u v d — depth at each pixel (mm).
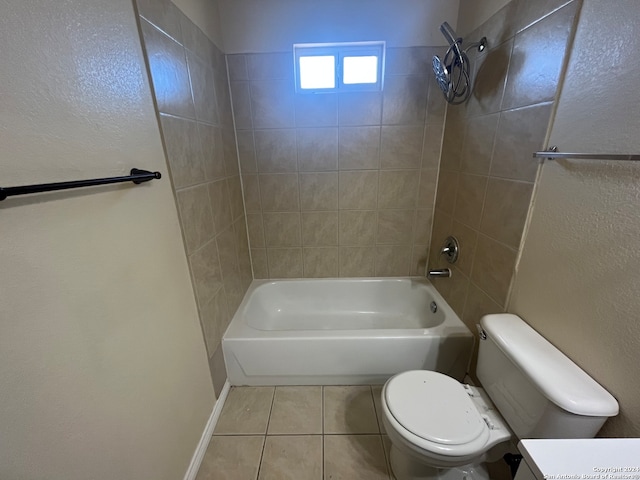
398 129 1737
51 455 531
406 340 1439
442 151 1751
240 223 1828
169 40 986
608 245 695
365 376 1528
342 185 1869
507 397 912
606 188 697
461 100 1394
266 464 1177
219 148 1472
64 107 576
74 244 596
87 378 617
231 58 1608
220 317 1433
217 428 1333
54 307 547
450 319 1541
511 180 1072
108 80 701
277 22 1545
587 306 754
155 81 896
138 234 811
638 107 626
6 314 462
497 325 971
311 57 1619
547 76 883
